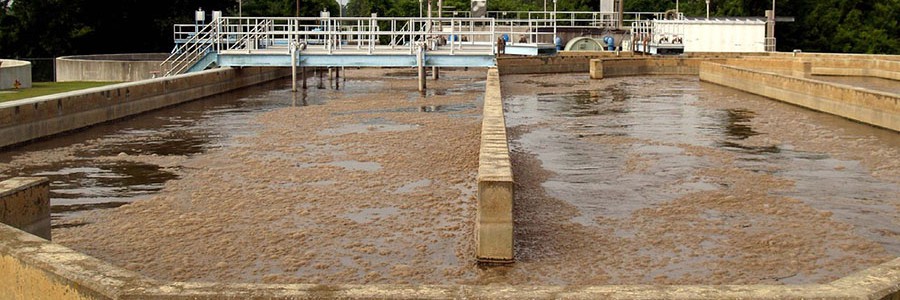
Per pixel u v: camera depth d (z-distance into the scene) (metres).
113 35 61.78
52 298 7.08
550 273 10.38
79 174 16.92
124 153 19.42
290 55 34.66
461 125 24.27
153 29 62.66
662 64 47.88
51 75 42.72
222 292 6.57
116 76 37.66
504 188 10.58
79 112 23.11
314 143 20.78
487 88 24.33
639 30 53.81
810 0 71.50
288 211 13.59
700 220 13.16
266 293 6.56
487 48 37.66
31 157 18.95
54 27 58.81
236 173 16.89
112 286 6.66
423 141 21.05
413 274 10.32
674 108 29.88
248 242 11.77
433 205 13.98
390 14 86.69
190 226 12.64
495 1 88.38
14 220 10.22
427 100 32.19
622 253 11.28
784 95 31.78
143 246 11.57
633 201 14.46
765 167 17.92
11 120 20.02
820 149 20.48
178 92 30.08
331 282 10.03
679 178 16.59
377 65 34.56
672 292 6.46
